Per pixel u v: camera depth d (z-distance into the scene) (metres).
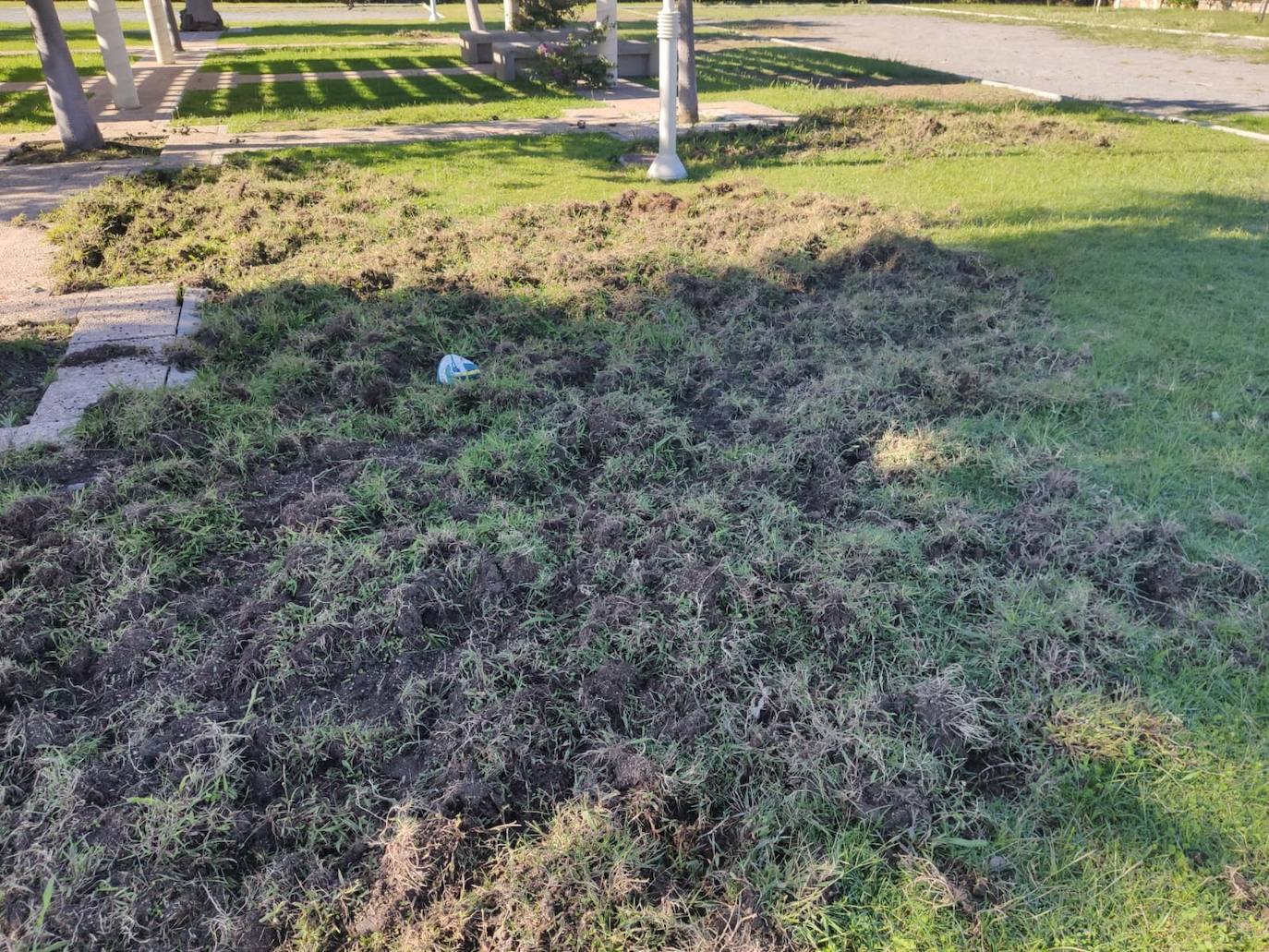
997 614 2.67
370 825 2.05
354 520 3.05
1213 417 3.71
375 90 12.12
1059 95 11.91
